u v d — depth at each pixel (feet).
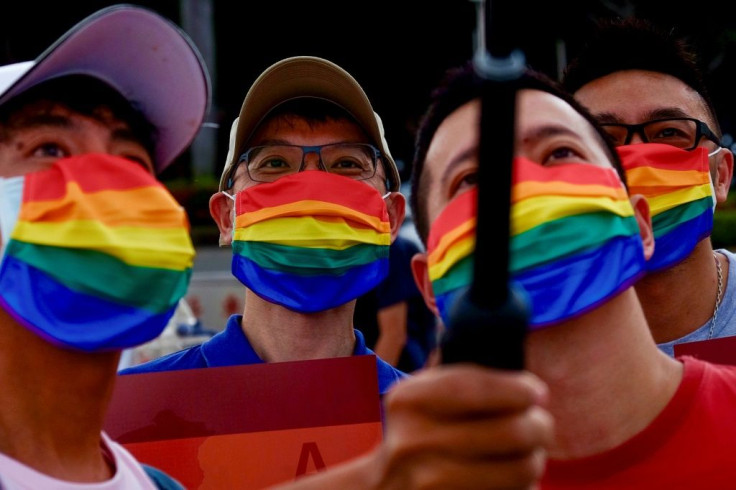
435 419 3.55
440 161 6.27
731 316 8.93
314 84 9.16
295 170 9.20
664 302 8.83
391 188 9.84
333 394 8.28
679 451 5.82
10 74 6.01
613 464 5.83
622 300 5.97
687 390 5.97
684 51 9.43
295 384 8.29
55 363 5.59
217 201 9.89
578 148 6.22
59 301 5.48
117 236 5.54
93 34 5.89
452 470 3.51
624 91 9.05
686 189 8.59
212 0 46.34
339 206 8.90
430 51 45.91
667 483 5.75
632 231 6.05
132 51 6.14
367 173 9.32
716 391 6.00
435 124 6.64
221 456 8.14
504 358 3.53
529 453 3.55
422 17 44.91
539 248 5.75
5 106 5.88
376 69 46.83
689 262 8.80
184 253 5.74
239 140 9.41
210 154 40.37
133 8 5.91
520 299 3.55
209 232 32.83
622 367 5.91
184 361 9.21
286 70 9.06
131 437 8.15
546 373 5.92
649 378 5.97
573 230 5.77
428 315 15.26
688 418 5.89
